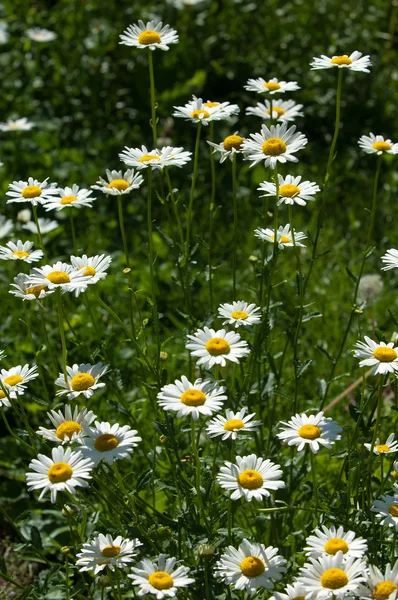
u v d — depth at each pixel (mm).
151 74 3701
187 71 7672
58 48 7840
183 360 5215
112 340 5148
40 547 3402
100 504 3904
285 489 3713
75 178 6770
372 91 7695
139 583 2730
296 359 3664
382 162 7336
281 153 3412
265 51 8008
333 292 5863
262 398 3812
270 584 2764
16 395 3309
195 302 5832
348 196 6918
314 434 2990
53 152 6930
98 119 7551
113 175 3549
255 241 6348
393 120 7641
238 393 3584
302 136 3443
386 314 5676
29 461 4660
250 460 2920
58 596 3961
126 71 7727
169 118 7355
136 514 3148
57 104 7637
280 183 3531
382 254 6309
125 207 6770
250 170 7000
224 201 6797
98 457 2883
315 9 8453
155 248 6250
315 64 3648
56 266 3211
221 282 5918
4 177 6789
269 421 4207
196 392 2928
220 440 3490
